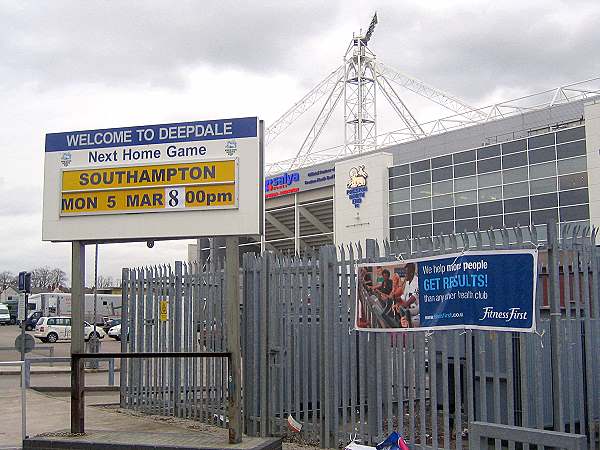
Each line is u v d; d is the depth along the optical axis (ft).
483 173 147.23
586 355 24.79
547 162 133.80
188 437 31.37
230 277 30.81
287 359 32.37
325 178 199.72
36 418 39.06
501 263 24.27
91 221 32.76
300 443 31.17
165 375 39.06
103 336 150.51
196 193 31.60
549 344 27.22
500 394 26.48
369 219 177.27
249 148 31.30
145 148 32.50
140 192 32.32
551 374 26.99
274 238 234.99
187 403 37.55
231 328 30.37
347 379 29.78
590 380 24.56
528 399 26.18
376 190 175.52
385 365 28.19
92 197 32.91
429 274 26.32
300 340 32.17
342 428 29.96
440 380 30.60
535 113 148.66
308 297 31.91
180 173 31.91
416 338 26.61
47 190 33.58
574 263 25.07
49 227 33.30
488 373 27.63
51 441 30.73
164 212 31.96
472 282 24.86
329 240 217.15
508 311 23.93
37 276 471.21
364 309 28.40
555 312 23.63
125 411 40.55
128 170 32.58
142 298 40.68
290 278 32.50
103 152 33.01
